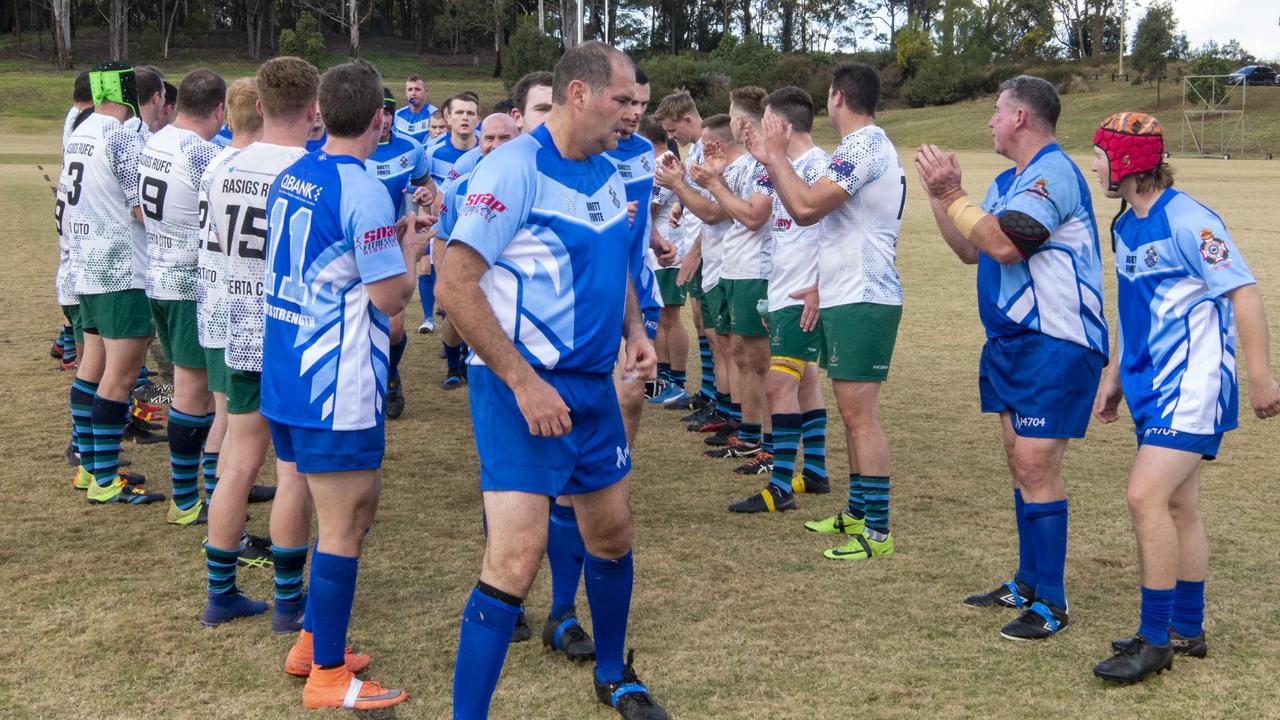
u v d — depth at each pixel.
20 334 9.71
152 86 5.79
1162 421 3.68
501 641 3.10
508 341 2.98
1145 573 3.70
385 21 98.56
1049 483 4.06
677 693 3.58
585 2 76.94
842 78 4.86
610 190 3.25
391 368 7.39
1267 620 4.16
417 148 6.58
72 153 5.34
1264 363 3.57
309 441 3.43
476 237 2.92
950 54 73.00
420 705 3.49
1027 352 4.02
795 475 6.30
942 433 7.11
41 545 4.91
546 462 3.10
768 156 4.71
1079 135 56.03
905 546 5.03
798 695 3.56
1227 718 3.41
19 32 77.19
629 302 3.58
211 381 4.52
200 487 5.84
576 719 3.43
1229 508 5.49
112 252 5.27
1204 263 3.58
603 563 3.41
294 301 3.46
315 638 3.46
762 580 4.60
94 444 5.50
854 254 4.81
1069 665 3.80
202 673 3.71
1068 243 3.96
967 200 4.04
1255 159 47.12
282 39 73.12
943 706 3.49
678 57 69.00
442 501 5.66
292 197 3.47
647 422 7.74
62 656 3.80
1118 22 90.69
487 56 87.75
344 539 3.48
